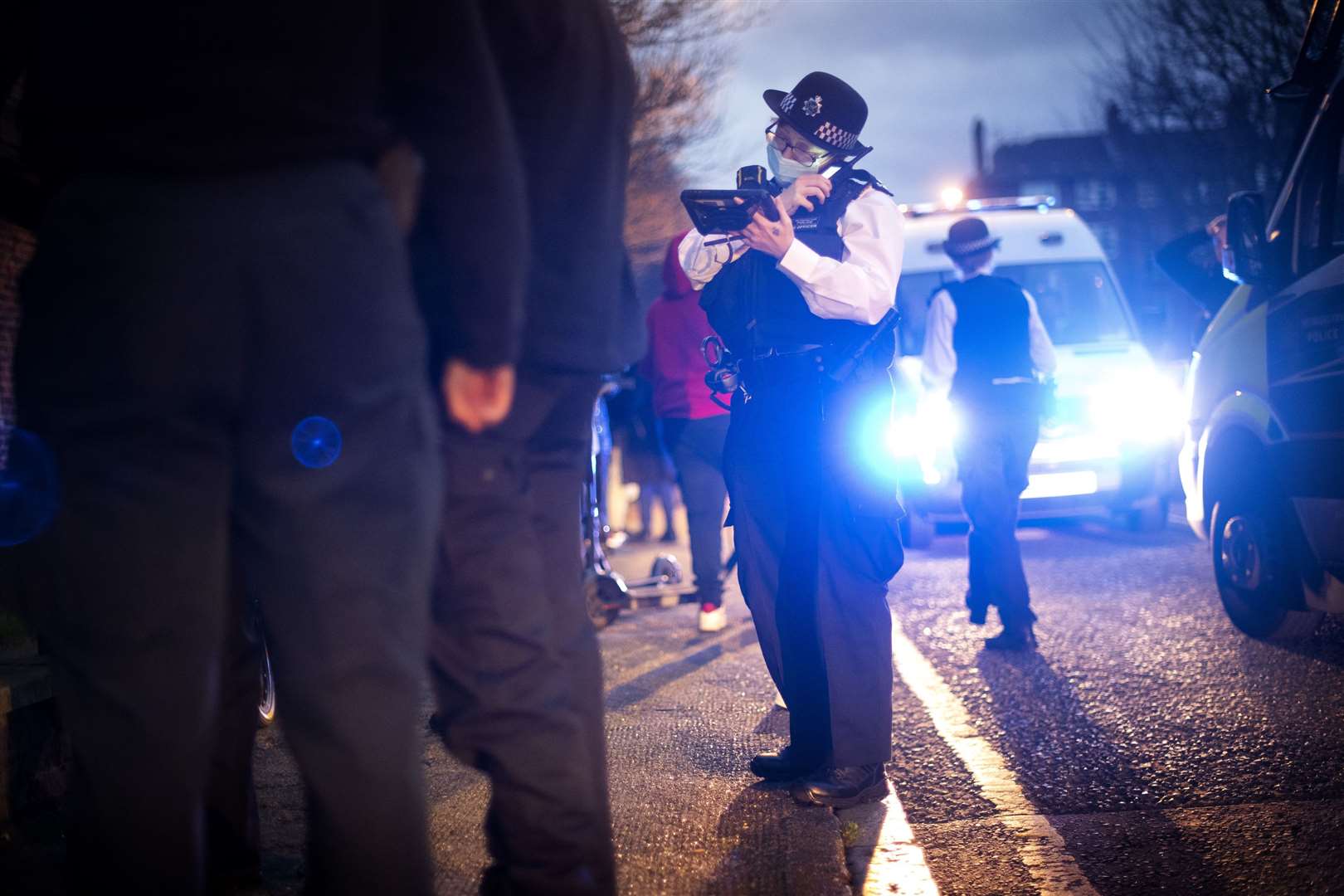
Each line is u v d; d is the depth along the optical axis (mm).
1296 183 5742
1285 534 5910
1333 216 5430
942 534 10672
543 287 2285
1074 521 12445
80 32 1734
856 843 3475
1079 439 10266
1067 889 3154
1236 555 6316
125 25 1706
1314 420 5391
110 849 1809
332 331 1748
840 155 3869
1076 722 4859
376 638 1826
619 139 2398
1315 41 5648
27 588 1857
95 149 1717
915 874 3246
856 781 3787
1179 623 6828
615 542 13688
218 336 1703
